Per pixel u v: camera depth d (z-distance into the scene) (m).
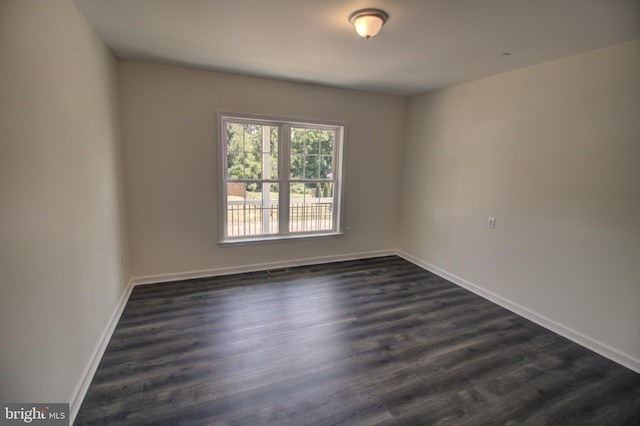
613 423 1.78
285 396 1.91
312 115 3.97
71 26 1.87
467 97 3.55
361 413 1.79
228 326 2.69
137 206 3.34
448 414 1.81
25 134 1.32
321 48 2.65
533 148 2.86
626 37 2.17
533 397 1.96
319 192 4.32
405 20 2.07
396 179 4.70
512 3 1.82
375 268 4.25
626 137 2.24
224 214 3.76
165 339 2.47
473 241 3.53
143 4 1.94
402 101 4.52
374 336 2.60
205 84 3.42
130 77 3.13
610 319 2.37
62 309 1.66
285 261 4.18
